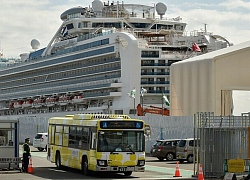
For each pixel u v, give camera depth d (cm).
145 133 3359
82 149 3444
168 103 8631
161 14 12469
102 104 10556
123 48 10012
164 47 10781
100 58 10569
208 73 6462
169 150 4938
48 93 11988
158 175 3466
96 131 3262
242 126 3212
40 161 4841
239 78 6500
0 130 3731
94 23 11894
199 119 3206
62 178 3198
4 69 13550
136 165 3281
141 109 9050
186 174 3491
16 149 3756
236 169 3036
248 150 3048
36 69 12275
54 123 4003
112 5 12381
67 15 12694
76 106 11256
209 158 3178
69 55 11175
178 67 6962
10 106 13388
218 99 6425
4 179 3123
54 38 12531
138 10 12375
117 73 10225
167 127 5959
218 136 3184
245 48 6506
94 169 3253
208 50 10962
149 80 10288
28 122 9100
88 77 10906
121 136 3278
